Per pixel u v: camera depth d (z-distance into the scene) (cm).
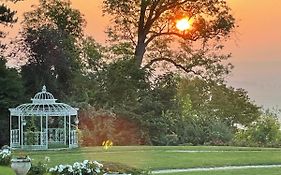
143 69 4919
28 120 3603
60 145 3584
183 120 4559
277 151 3397
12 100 4131
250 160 2925
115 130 4253
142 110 4553
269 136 4444
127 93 4778
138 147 3528
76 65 4809
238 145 4066
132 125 4391
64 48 4744
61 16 5122
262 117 4609
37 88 4456
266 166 2778
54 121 3972
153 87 4894
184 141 4391
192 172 2533
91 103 4653
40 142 3475
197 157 3034
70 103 4250
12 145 3544
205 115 4875
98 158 2961
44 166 2253
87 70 4956
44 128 3756
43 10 5066
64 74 4634
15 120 4072
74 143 3588
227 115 5891
